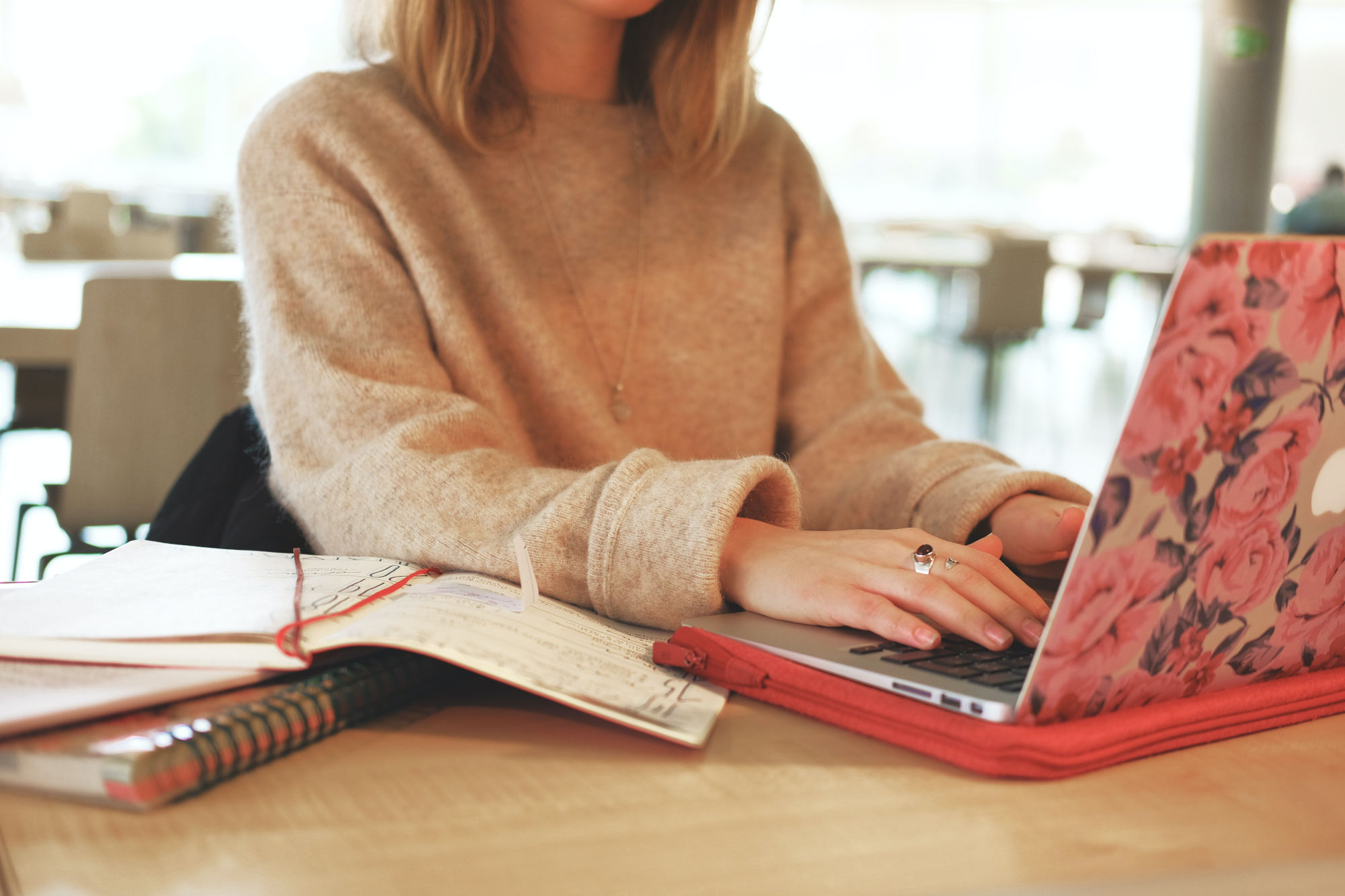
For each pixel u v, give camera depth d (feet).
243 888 1.24
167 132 36.58
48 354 7.04
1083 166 40.78
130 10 35.40
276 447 2.85
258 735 1.57
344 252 3.06
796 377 3.95
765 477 2.35
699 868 1.31
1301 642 1.93
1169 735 1.73
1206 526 1.61
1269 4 15.48
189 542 3.35
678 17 3.66
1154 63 39.78
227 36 36.45
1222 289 1.44
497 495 2.51
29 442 14.64
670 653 2.02
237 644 1.79
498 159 3.55
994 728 1.61
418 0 3.26
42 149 35.01
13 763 1.47
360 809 1.46
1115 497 1.48
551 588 2.39
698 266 3.77
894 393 3.99
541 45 3.66
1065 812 1.50
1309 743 1.82
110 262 14.12
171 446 6.55
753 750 1.71
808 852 1.36
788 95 39.63
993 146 40.65
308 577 2.24
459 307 3.20
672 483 2.34
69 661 1.77
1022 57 40.11
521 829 1.41
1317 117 39.45
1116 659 1.64
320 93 3.29
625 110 3.80
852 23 39.50
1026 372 21.90
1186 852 1.38
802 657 1.93
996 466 3.02
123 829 1.39
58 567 6.57
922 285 27.94
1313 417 1.65
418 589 2.21
